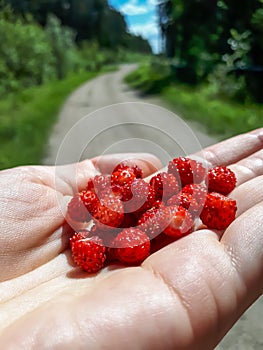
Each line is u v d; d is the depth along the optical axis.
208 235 0.08
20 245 0.09
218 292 0.07
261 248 0.08
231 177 0.10
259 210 0.08
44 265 0.10
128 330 0.06
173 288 0.07
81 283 0.08
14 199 0.10
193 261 0.07
